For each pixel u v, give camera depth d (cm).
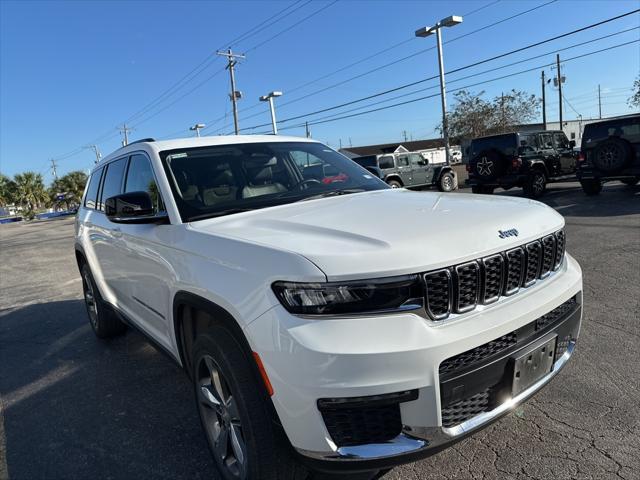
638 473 232
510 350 210
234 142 348
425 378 182
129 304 373
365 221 227
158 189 299
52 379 412
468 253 200
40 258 1302
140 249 314
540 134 1413
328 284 181
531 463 246
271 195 311
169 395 363
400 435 187
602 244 702
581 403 295
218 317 222
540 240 238
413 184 1867
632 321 412
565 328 243
